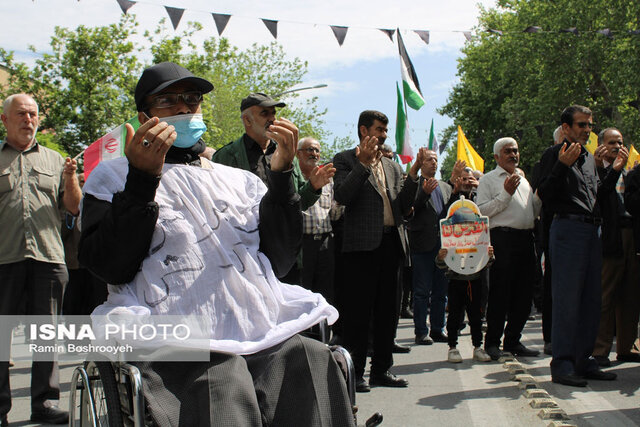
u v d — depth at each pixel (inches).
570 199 223.5
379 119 226.8
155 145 97.6
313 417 98.5
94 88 1204.5
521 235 275.1
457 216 275.1
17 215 206.7
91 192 106.8
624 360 271.1
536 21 1310.3
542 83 1317.7
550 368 232.5
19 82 1230.9
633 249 263.3
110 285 106.1
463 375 249.8
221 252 107.2
